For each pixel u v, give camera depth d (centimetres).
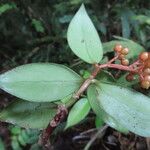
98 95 16
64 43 43
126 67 17
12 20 49
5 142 36
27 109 17
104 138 34
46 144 16
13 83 15
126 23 40
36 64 16
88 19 17
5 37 51
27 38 50
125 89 16
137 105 16
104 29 42
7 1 43
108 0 45
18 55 46
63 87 16
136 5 46
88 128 34
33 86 15
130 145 32
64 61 40
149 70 17
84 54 17
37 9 46
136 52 30
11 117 17
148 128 15
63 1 47
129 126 16
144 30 40
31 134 33
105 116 16
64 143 35
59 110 16
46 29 46
